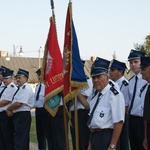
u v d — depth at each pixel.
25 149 8.21
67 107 7.02
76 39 6.26
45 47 6.84
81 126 7.04
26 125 8.21
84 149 7.07
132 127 6.37
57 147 7.75
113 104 4.85
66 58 6.21
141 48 34.78
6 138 8.58
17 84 9.03
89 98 6.93
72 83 6.04
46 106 6.60
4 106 8.54
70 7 6.27
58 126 7.71
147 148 5.41
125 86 6.73
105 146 4.90
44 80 6.76
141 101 6.17
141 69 5.43
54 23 6.84
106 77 5.04
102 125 4.92
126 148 6.53
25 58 44.03
